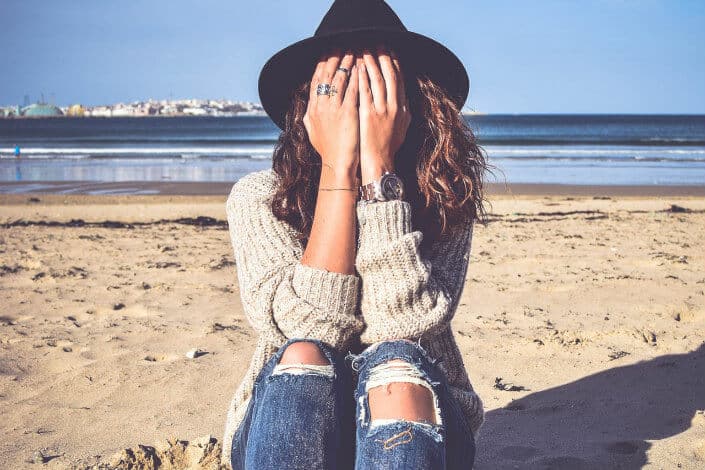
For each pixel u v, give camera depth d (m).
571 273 6.33
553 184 18.78
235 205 2.00
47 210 12.96
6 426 3.12
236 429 1.93
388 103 1.89
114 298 5.62
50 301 5.52
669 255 7.07
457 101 2.05
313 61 2.05
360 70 1.91
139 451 2.67
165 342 4.41
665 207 12.88
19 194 16.27
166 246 8.31
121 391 3.56
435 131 1.96
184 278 6.39
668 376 3.63
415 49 2.00
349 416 1.70
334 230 1.82
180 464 2.66
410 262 1.78
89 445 2.89
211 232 9.73
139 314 5.19
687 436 2.88
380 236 1.81
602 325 4.59
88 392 3.55
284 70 2.07
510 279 6.11
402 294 1.77
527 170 23.59
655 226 9.80
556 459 2.69
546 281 5.97
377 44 1.96
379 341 1.79
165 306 5.35
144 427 3.09
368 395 1.63
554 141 43.34
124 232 9.67
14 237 9.15
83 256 7.65
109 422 3.15
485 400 3.42
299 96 2.02
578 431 3.01
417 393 1.61
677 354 3.99
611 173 22.53
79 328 4.75
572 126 88.44
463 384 2.03
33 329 4.71
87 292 5.84
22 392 3.57
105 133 68.75
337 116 1.88
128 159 29.89
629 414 3.17
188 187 18.27
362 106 1.89
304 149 1.97
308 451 1.56
